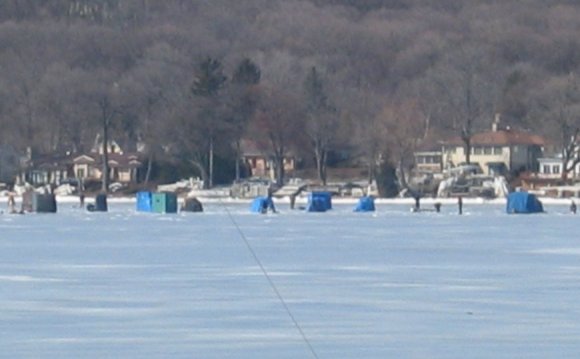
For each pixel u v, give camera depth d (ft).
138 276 392.68
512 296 346.13
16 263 435.53
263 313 315.17
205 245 516.32
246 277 390.01
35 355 264.52
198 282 376.68
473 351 269.03
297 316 310.65
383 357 263.29
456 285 370.53
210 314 313.73
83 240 549.13
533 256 466.70
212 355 264.93
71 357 262.88
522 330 291.99
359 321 303.68
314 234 593.83
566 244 529.86
